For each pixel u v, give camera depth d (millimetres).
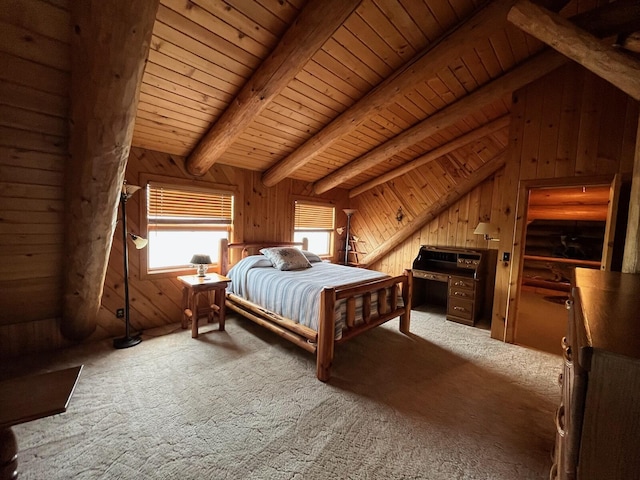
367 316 2816
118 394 2055
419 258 4652
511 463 1559
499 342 3307
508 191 3320
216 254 3932
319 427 1794
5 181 1812
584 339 672
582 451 632
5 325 2512
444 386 2334
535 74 2826
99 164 1860
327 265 4133
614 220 2523
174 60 2146
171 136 2986
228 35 2037
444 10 2197
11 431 1128
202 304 3797
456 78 2969
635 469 579
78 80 1535
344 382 2342
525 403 2123
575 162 2867
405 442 1691
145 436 1659
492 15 2176
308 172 4633
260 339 3125
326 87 2801
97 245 2268
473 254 4152
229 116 2666
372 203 5641
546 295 5980
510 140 3283
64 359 2547
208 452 1561
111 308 3033
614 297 1121
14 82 1527
